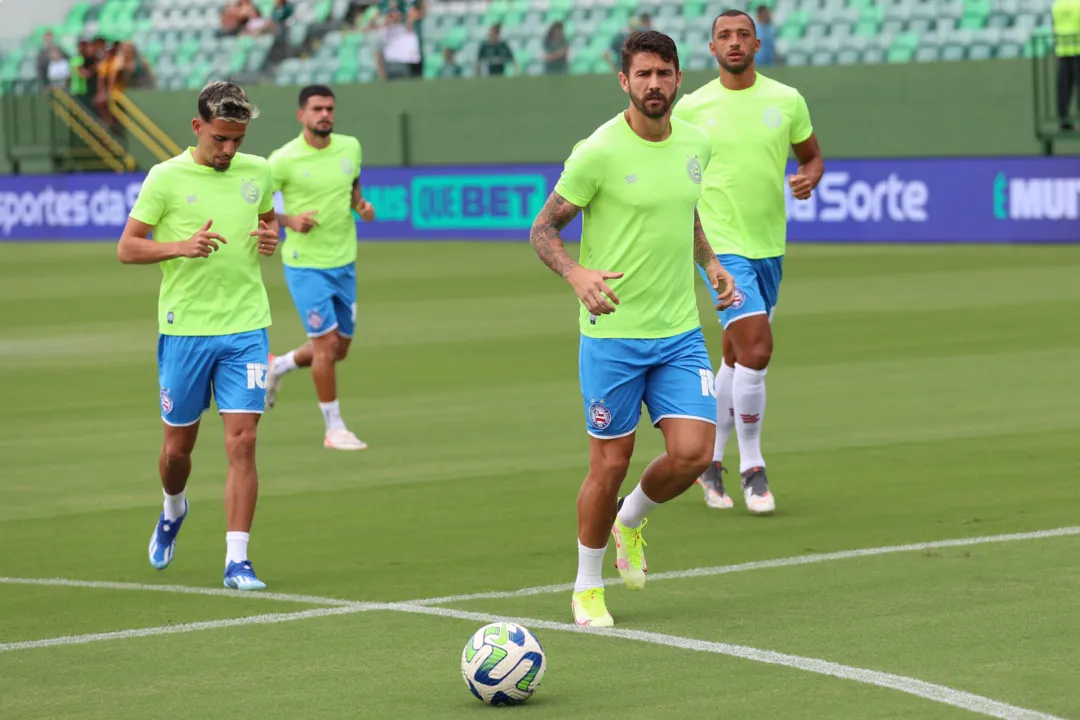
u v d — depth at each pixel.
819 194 63.12
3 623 15.05
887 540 17.81
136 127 82.62
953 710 11.74
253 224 16.92
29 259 66.50
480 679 12.10
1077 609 14.62
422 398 29.70
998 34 67.56
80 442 25.73
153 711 12.23
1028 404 27.16
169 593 16.19
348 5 83.00
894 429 25.14
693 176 14.70
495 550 17.84
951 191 60.00
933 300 43.34
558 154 73.00
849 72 66.50
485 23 79.75
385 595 15.88
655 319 14.59
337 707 12.22
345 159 26.20
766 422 26.11
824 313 41.19
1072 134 61.16
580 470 22.62
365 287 51.72
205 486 22.09
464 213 70.06
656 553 17.59
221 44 84.44
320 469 23.17
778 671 12.88
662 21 75.38
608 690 12.50
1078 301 42.16
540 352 35.62
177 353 16.69
